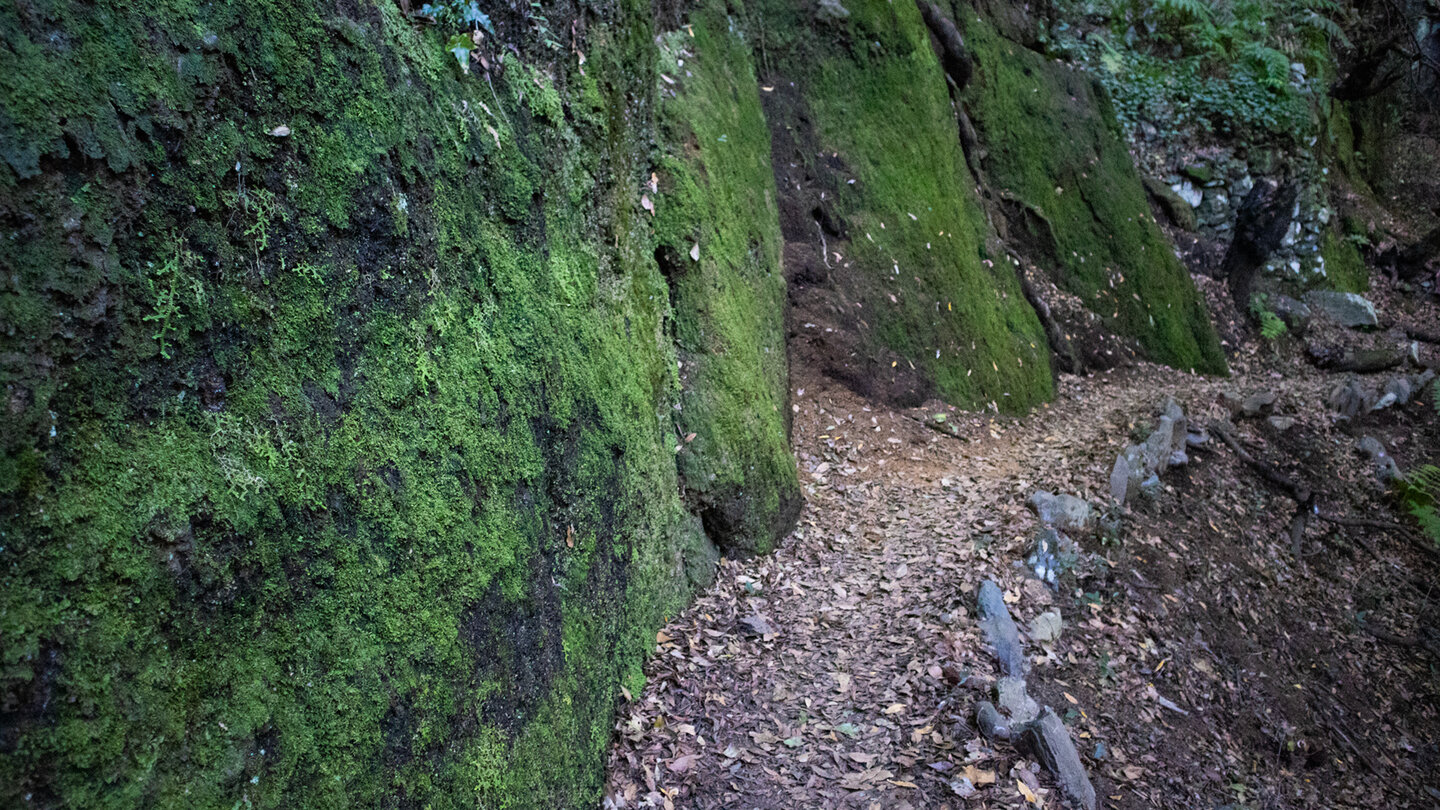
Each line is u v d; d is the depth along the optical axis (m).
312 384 2.19
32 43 1.63
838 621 4.82
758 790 3.53
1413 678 7.14
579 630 3.45
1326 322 15.45
